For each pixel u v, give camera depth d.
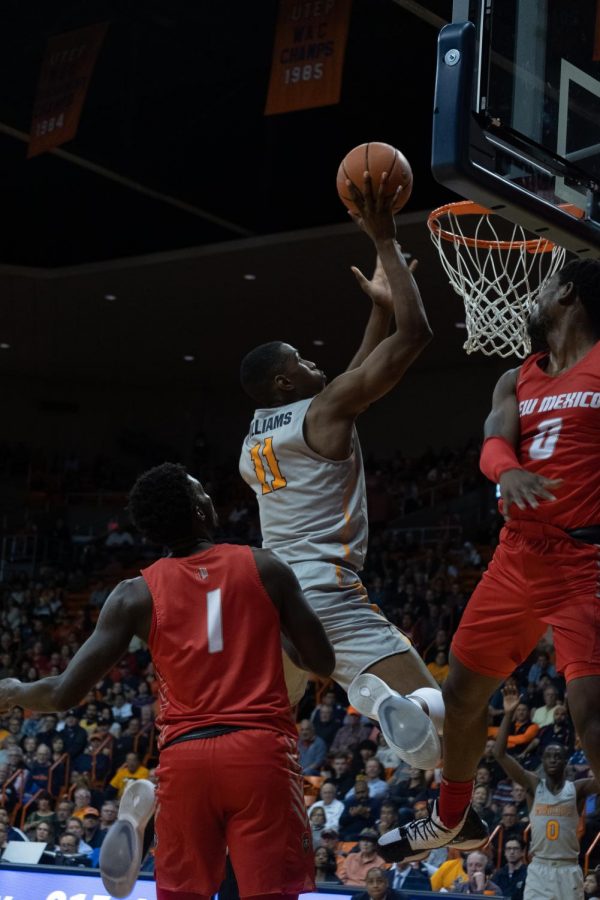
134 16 15.59
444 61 3.31
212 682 2.91
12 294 22.92
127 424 29.44
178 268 21.08
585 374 2.93
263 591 2.99
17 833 11.83
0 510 27.19
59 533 25.66
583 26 3.85
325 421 3.72
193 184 18.81
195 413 29.53
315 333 24.62
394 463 26.08
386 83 17.14
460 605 17.19
